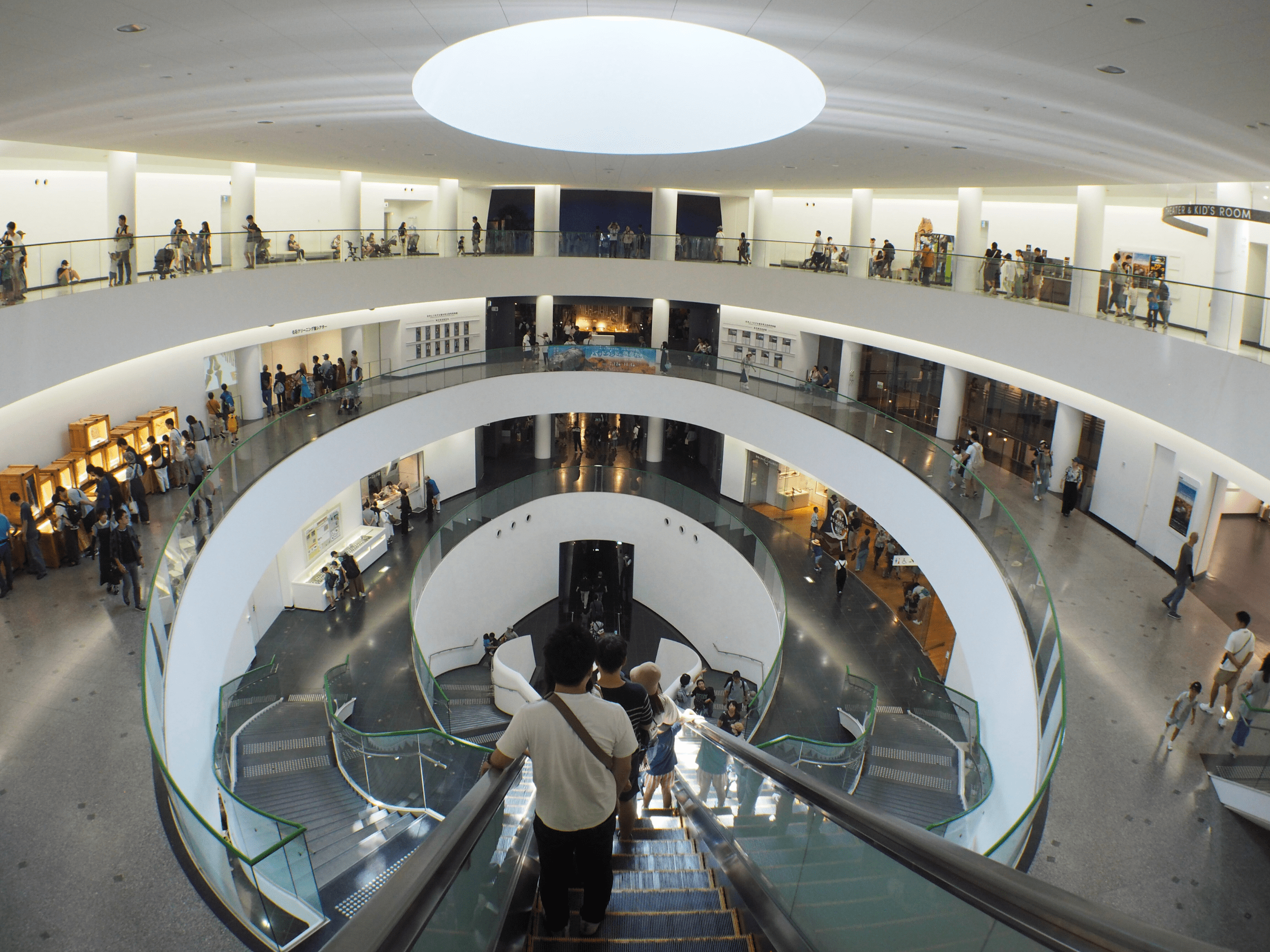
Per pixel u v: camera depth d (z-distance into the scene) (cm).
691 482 3009
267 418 2322
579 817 362
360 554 2302
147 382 1902
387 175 2641
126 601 1243
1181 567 1368
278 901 713
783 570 2312
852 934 328
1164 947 161
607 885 391
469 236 2678
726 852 541
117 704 1018
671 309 3225
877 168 1703
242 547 1477
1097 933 178
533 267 2762
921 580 2217
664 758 764
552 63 1617
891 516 1833
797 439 2264
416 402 2333
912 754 1494
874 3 633
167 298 1642
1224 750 1029
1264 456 1138
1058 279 1616
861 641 1977
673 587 2614
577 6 709
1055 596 1437
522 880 449
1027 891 202
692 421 2653
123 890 737
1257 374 1157
